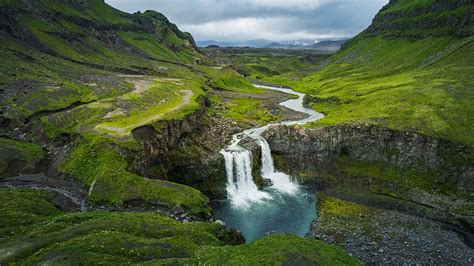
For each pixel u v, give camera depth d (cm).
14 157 8081
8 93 11075
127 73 18925
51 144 8875
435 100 11175
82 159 7962
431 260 5922
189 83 16812
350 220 7394
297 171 10088
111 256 4372
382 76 18388
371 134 9762
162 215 6178
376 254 6106
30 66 14575
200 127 11175
